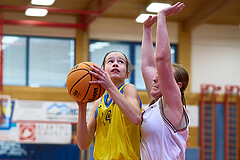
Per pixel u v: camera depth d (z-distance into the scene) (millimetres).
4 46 12406
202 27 13977
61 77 12773
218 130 13484
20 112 12070
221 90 13789
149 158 2473
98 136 2666
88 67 2463
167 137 2430
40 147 11938
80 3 12297
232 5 10914
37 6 12375
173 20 13797
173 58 13758
